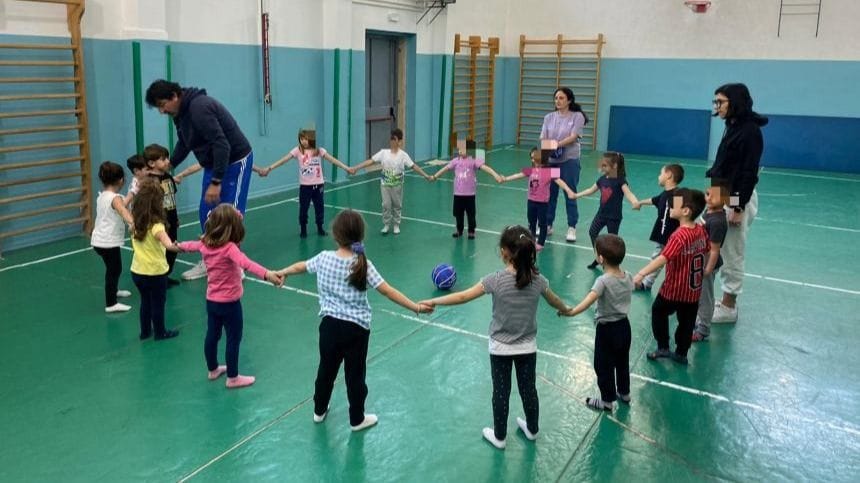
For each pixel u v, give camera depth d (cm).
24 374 411
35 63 632
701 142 1379
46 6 657
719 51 1339
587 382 416
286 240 712
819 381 421
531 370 339
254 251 671
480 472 326
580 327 498
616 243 357
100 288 558
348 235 327
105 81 719
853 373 432
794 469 332
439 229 777
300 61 969
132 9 718
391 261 651
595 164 1282
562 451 344
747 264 662
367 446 345
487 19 1445
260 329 485
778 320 520
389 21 1114
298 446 343
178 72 796
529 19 1511
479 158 719
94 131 718
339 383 409
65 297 536
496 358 332
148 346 453
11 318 493
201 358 437
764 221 843
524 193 999
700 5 1327
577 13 1460
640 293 575
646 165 1290
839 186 1099
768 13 1280
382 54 1178
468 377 420
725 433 363
